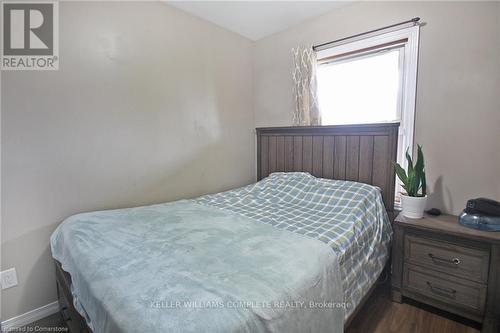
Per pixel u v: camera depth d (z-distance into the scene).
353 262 1.40
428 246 1.65
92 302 0.89
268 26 2.68
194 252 1.15
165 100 2.25
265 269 1.01
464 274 1.53
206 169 2.64
